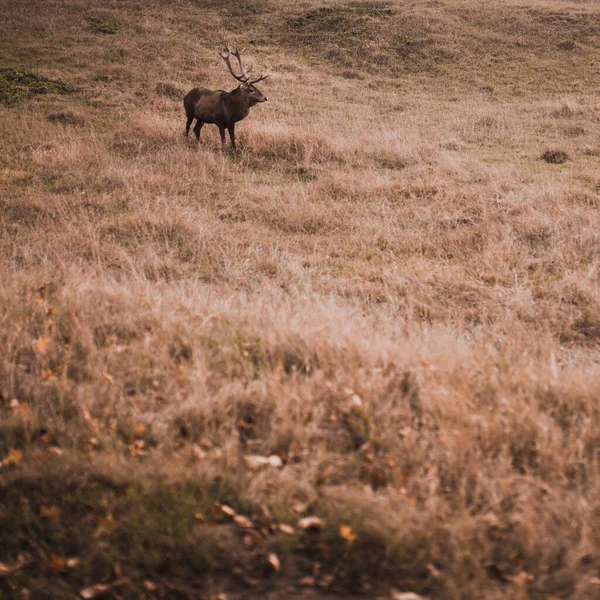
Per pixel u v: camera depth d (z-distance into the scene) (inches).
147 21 1916.8
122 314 433.7
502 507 261.7
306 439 300.8
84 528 250.7
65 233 683.4
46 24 1808.6
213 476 279.0
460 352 396.5
